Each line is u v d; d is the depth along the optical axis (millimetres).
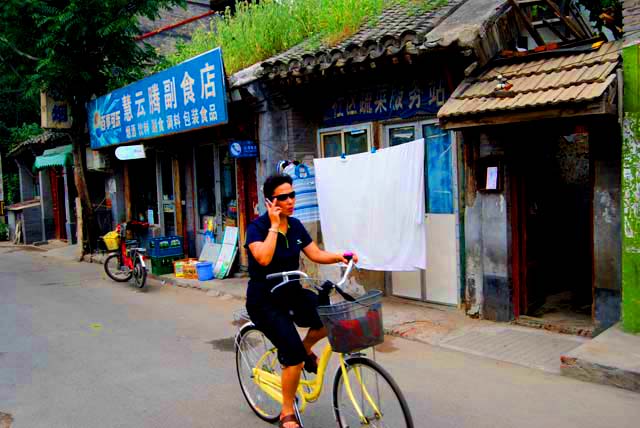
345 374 3459
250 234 3650
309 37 9445
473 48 5781
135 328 7016
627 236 5035
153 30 17641
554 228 7418
